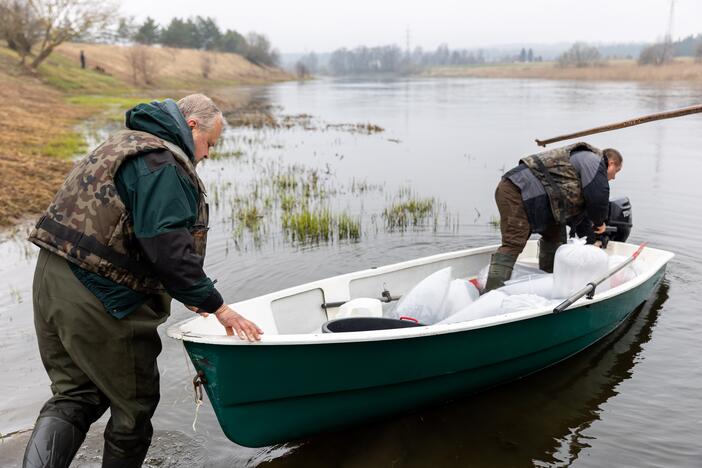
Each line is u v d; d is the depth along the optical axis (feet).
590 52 293.43
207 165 42.14
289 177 36.45
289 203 29.30
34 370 13.78
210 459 11.01
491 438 11.66
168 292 8.63
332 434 11.96
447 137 57.47
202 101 9.48
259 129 68.23
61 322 8.36
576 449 11.25
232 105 111.04
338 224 24.68
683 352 14.78
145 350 8.97
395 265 16.48
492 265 15.67
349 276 15.51
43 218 8.50
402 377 11.60
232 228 25.53
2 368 13.84
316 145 53.06
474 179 36.01
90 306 8.30
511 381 13.82
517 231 15.52
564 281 14.11
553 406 12.74
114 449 9.19
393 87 208.03
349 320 12.01
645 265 17.87
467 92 153.58
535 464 10.84
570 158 15.42
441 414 12.57
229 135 61.93
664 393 13.05
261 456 11.19
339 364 10.80
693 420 12.03
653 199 29.27
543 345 13.48
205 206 9.36
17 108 70.28
